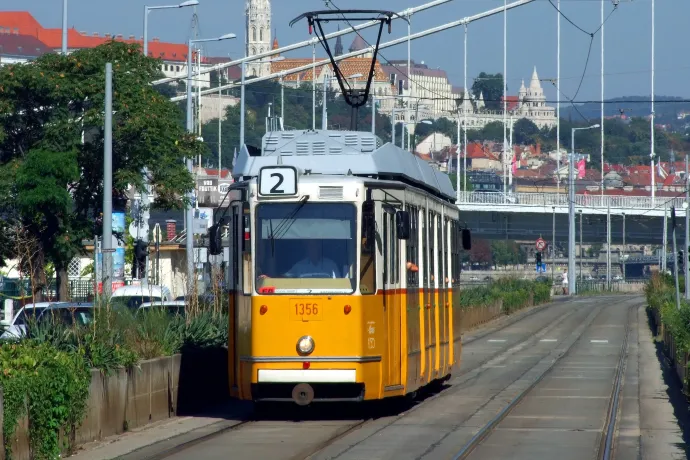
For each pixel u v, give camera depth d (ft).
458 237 144.66
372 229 98.07
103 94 187.21
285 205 98.53
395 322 101.55
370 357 96.73
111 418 90.17
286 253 97.86
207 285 145.59
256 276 97.81
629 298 510.17
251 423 99.86
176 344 110.32
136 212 208.95
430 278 118.21
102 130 192.03
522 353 211.00
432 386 133.08
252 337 97.14
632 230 608.19
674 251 235.61
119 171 189.16
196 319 120.47
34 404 73.36
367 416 105.81
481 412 109.70
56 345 90.89
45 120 191.21
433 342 118.93
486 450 83.71
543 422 102.53
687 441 91.09
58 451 76.84
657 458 81.46
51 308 101.09
